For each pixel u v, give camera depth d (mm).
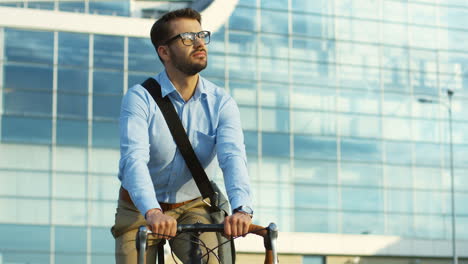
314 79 39719
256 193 38062
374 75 40594
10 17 35250
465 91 41781
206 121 4621
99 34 36281
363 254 38812
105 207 35281
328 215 38812
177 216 4664
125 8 38094
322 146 39281
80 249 34719
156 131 4535
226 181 4367
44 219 34531
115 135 35875
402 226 39781
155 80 4613
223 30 38781
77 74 35875
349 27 40625
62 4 37688
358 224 39250
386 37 41094
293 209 38438
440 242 39906
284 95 39125
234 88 38594
